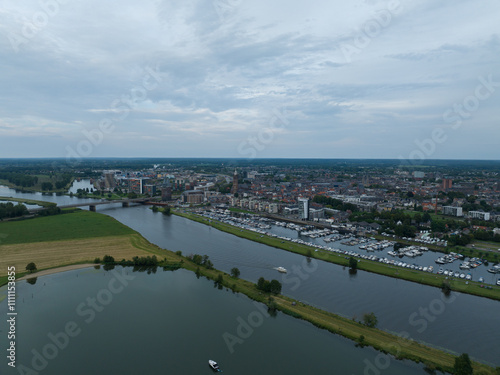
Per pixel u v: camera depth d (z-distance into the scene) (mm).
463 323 189750
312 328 184625
